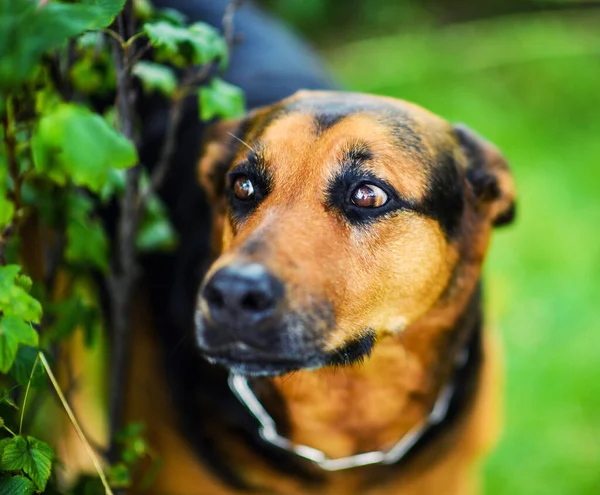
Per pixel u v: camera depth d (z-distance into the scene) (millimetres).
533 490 4055
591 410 4504
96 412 3943
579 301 5215
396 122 2410
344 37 8602
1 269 1680
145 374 3201
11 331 1656
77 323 2389
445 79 7789
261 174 2316
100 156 1518
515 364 4762
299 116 2385
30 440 1785
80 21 1469
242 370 2080
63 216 2426
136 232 2559
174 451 2977
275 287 1970
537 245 5746
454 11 8930
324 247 2160
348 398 2707
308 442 2830
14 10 1433
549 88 7777
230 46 2596
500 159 2738
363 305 2285
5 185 1899
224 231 2533
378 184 2277
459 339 2766
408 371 2684
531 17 8789
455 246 2553
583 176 6598
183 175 3408
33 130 1921
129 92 2154
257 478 2877
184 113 3555
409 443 2875
